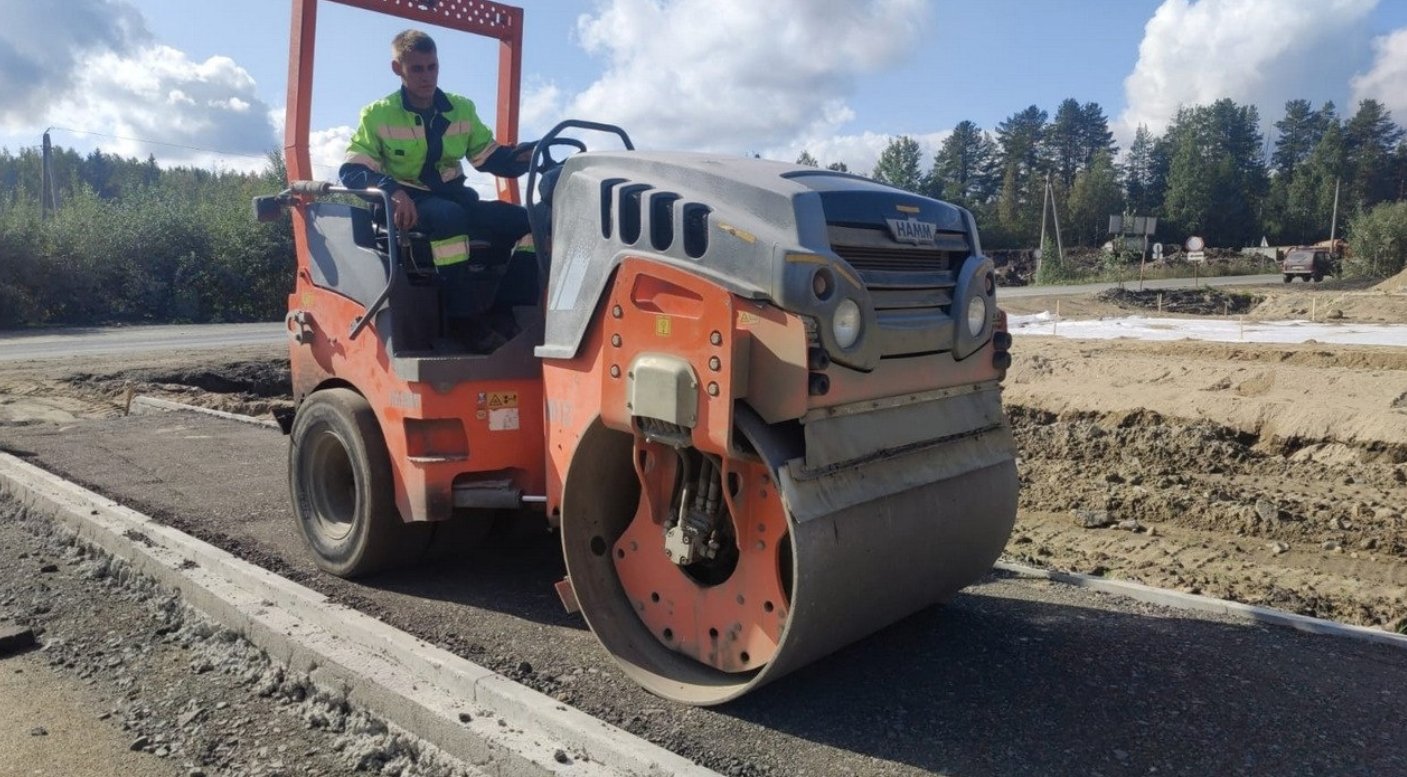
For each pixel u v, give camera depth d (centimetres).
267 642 439
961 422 399
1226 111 10675
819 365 323
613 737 326
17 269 2633
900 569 367
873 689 378
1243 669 399
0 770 357
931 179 9475
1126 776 317
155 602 512
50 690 424
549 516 432
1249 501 766
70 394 1250
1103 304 3244
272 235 3158
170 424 975
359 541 493
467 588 500
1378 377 1091
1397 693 379
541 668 396
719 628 371
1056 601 483
